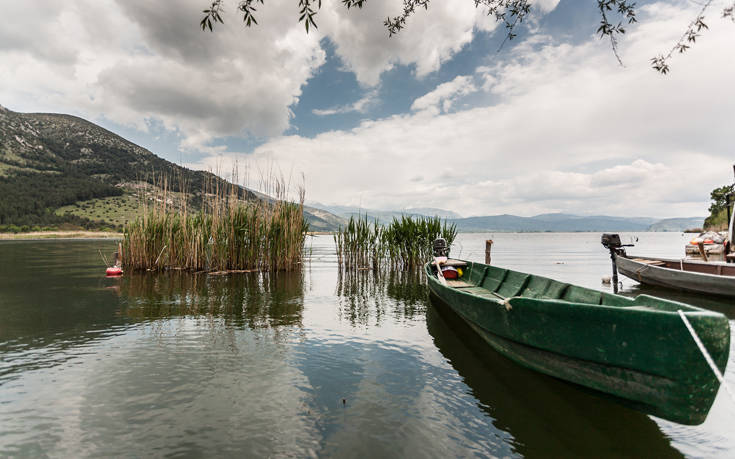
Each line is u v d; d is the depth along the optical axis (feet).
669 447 10.75
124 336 22.15
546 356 14.06
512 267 67.46
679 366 9.89
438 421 12.25
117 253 52.85
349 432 11.50
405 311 29.58
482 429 11.74
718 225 141.08
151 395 14.10
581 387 13.14
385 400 13.80
